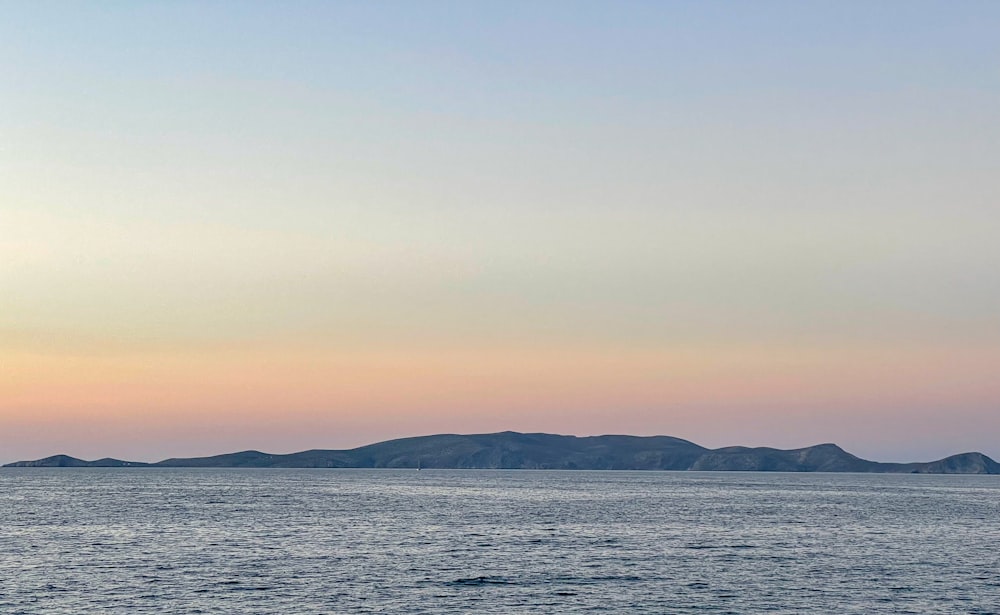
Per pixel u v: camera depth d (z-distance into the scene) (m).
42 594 73.06
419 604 70.44
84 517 149.00
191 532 121.88
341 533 121.06
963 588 78.94
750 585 79.69
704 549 105.06
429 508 177.88
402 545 106.69
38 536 115.69
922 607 71.06
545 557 96.62
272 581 79.56
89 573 83.38
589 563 92.19
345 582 79.38
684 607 70.44
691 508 183.88
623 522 143.38
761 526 137.62
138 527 129.38
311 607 68.94
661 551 102.75
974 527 139.25
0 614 66.06
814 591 77.12
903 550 105.31
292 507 179.62
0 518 145.75
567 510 173.50
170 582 78.75
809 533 126.19
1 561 91.06
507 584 79.25
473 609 68.88
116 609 67.75
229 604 69.75
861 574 86.06
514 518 150.12
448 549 102.81
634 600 72.81
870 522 147.38
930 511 179.62
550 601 72.12
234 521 141.12
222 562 91.00
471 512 165.38
